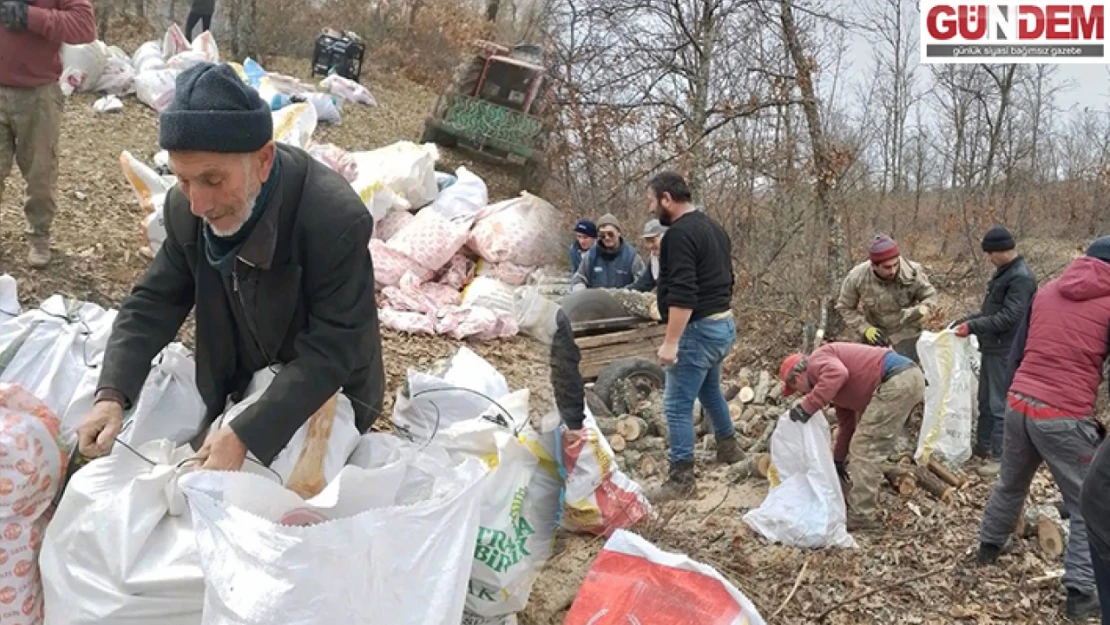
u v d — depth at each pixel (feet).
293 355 8.55
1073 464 13.64
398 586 6.86
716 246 16.51
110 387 8.05
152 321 8.52
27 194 16.56
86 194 21.20
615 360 21.54
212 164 7.12
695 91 31.73
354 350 8.07
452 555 7.22
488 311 19.89
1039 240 52.54
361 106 40.78
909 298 21.72
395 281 20.83
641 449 19.42
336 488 7.41
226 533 6.68
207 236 7.93
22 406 8.18
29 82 15.79
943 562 15.26
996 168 56.18
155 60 32.12
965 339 19.74
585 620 8.57
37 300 16.07
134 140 26.27
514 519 9.59
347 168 21.72
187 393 9.25
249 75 33.45
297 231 7.84
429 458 8.50
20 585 7.81
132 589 7.18
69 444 8.58
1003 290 20.21
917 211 56.54
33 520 7.93
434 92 47.78
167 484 7.59
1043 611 13.84
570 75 32.53
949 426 19.19
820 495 15.24
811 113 31.01
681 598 8.58
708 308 16.62
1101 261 13.98
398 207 22.76
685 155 31.04
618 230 25.91
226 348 8.71
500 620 9.50
